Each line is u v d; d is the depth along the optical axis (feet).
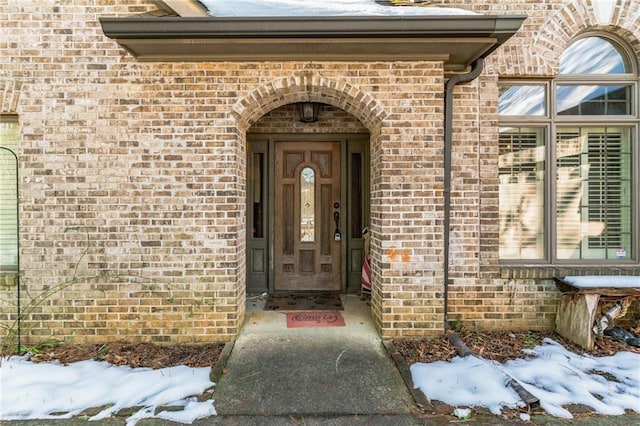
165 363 10.91
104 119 12.10
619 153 14.14
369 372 10.24
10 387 9.61
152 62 12.02
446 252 13.04
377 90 12.10
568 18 13.20
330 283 17.52
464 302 13.28
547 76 13.43
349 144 17.35
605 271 13.29
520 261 13.91
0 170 13.26
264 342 11.87
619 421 8.47
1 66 12.20
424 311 12.21
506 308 13.28
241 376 10.05
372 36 10.85
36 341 12.13
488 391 9.32
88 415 8.64
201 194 12.16
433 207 12.21
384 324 12.17
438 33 10.72
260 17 10.32
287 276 17.47
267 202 17.31
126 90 12.09
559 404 9.00
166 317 12.13
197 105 12.10
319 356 11.05
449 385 9.59
